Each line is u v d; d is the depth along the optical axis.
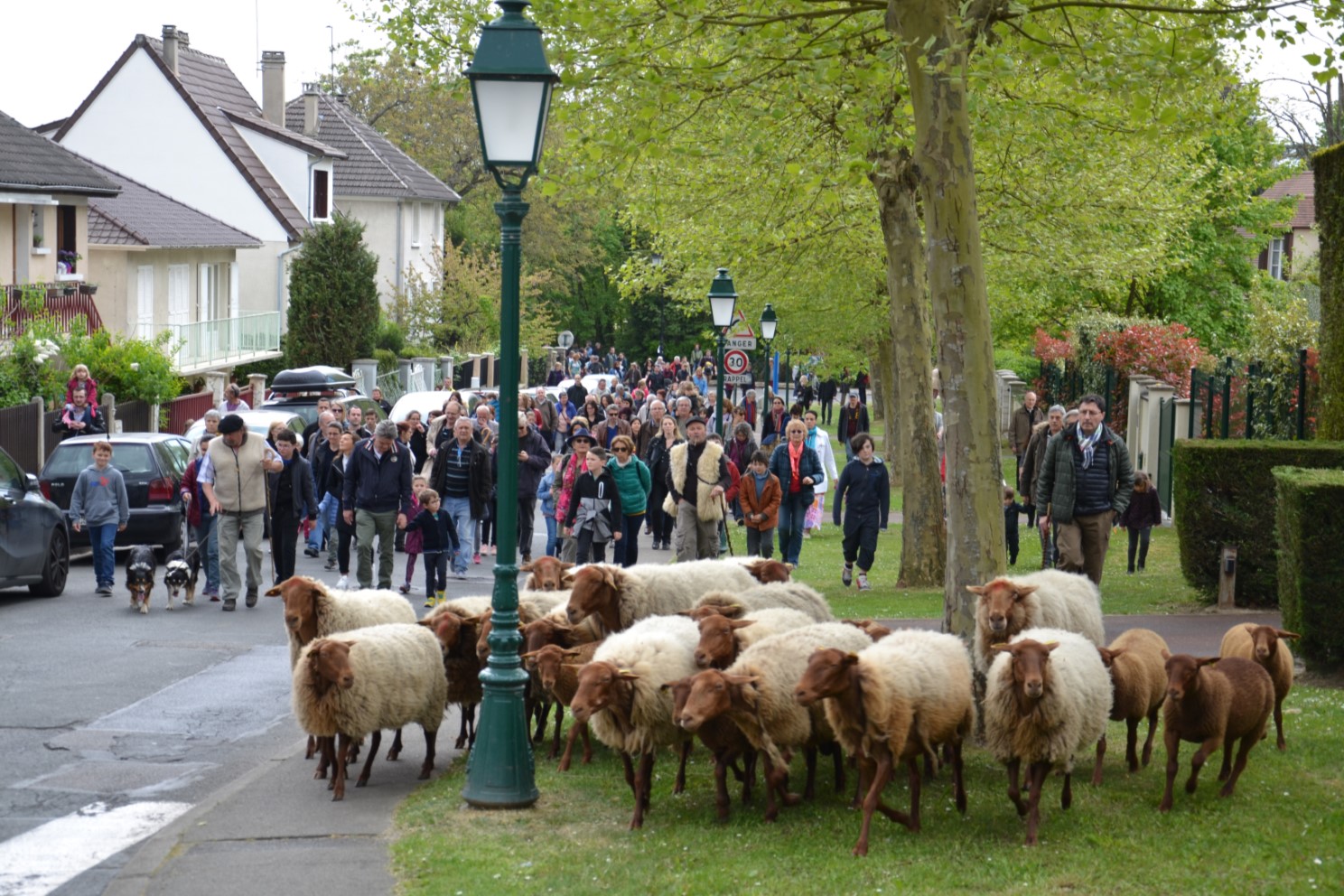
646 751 8.66
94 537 18.23
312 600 10.80
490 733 9.01
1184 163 25.36
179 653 14.32
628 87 13.58
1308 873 7.30
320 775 9.87
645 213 22.39
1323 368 16.98
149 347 32.91
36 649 14.47
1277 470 12.85
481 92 8.98
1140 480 19.45
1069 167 20.50
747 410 37.72
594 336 101.19
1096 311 40.41
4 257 34.44
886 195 17.70
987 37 12.24
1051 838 8.08
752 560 12.51
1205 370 28.78
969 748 10.32
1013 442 27.64
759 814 8.80
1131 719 9.55
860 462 18.45
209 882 7.55
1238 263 44.94
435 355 60.03
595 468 16.91
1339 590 11.97
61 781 9.84
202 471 17.06
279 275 52.09
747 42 12.88
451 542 19.50
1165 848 7.80
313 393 28.47
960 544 10.52
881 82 13.73
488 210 80.75
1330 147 16.77
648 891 7.27
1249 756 9.78
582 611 10.94
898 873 7.46
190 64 56.06
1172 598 16.59
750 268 24.22
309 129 63.62
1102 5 11.58
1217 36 12.47
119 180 46.03
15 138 36.47
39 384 28.72
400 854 8.02
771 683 8.47
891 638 8.80
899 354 18.38
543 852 8.02
